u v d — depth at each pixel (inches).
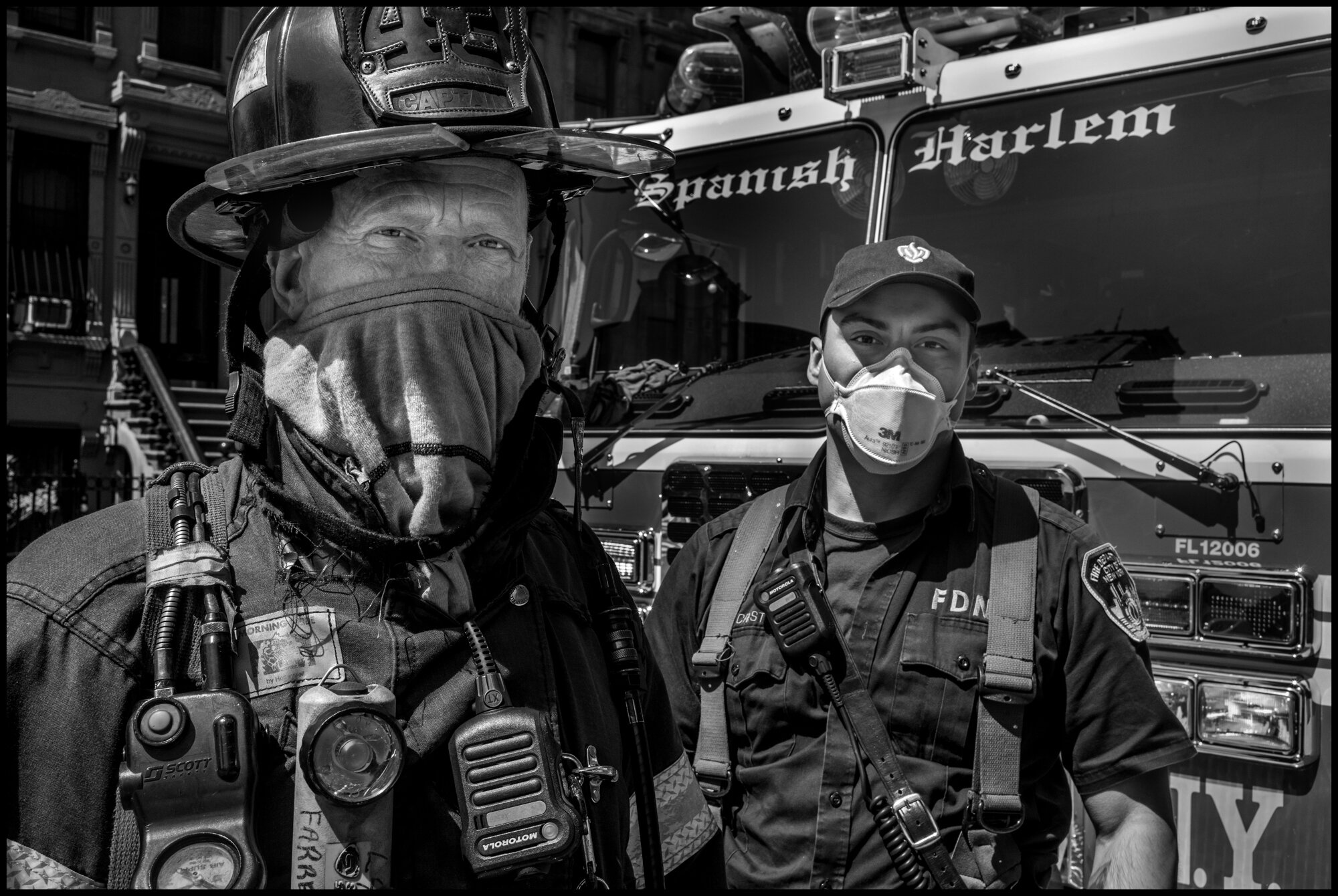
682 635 83.6
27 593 35.7
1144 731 69.7
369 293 40.7
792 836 71.6
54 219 603.5
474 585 42.8
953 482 75.8
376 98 39.9
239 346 43.2
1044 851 72.2
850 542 78.6
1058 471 115.3
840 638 73.7
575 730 43.8
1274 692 99.3
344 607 38.7
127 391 587.8
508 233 43.4
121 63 622.2
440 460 39.8
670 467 139.3
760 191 154.9
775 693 74.6
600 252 169.9
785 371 144.6
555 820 37.2
